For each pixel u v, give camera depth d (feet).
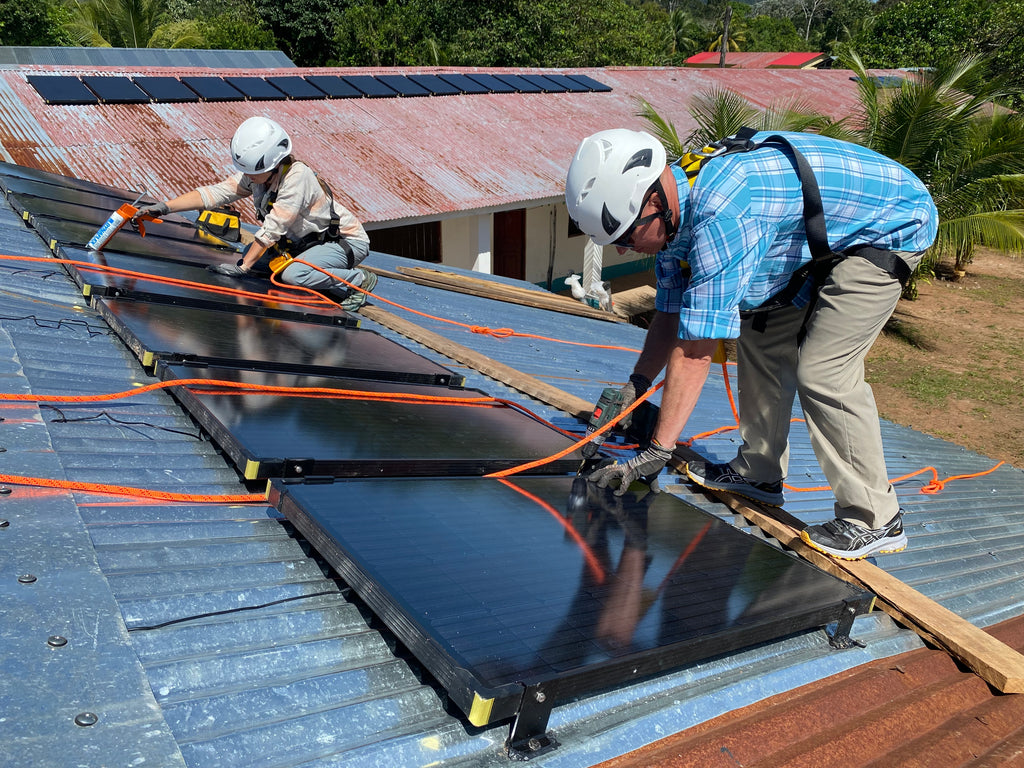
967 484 19.47
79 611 5.48
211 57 63.87
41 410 8.65
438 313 23.06
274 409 9.27
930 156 58.44
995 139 57.41
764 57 177.58
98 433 8.62
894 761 6.98
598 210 8.55
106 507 7.20
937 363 64.08
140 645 5.63
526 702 5.41
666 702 6.89
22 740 4.25
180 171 38.29
